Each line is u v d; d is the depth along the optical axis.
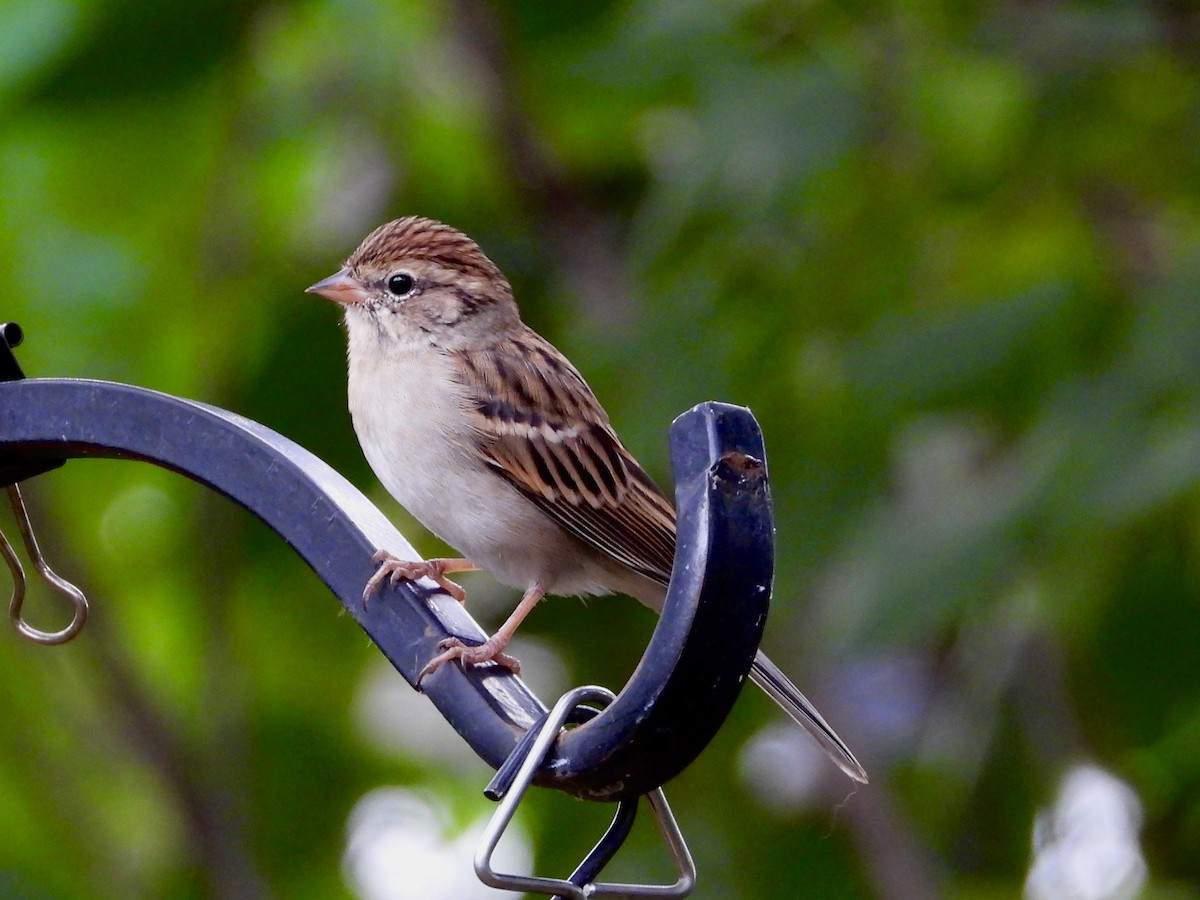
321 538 6.12
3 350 6.79
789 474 9.55
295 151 12.96
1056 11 10.34
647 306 10.38
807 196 10.16
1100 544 8.40
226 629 12.64
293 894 13.38
